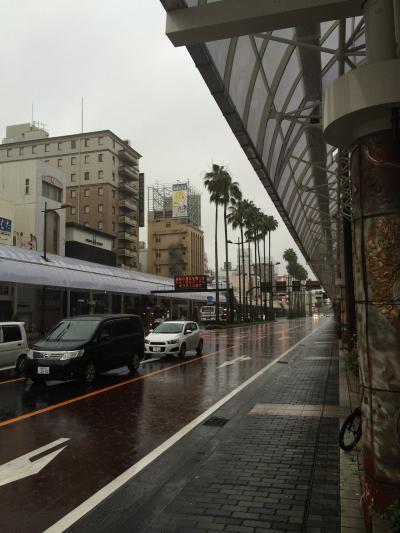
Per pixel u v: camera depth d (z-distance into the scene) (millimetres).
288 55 7961
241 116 7418
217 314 52875
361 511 4281
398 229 3348
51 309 38188
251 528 4160
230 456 6320
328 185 14617
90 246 61219
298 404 9820
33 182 53375
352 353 14094
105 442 7020
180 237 115438
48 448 6707
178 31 4465
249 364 17234
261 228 80438
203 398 10562
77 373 11867
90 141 82062
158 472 5711
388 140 3379
